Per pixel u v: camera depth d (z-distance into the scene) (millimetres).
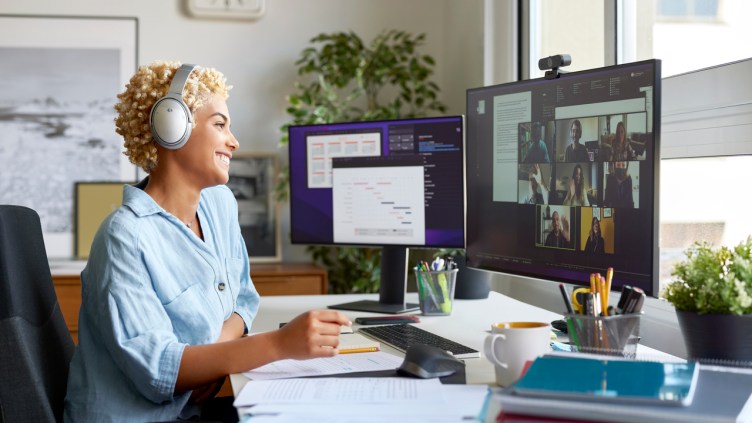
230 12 3658
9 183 3574
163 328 1370
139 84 1525
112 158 3627
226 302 1584
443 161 1931
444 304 1871
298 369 1313
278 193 3611
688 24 1893
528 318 1813
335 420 999
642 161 1363
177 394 1354
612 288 1431
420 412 1021
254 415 1036
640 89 1369
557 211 1569
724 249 1231
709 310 1154
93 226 3590
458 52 3471
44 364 1345
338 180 2086
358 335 1624
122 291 1341
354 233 2076
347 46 3506
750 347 1139
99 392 1368
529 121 1641
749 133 1578
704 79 1718
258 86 3756
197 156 1527
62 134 3602
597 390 915
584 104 1494
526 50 2822
